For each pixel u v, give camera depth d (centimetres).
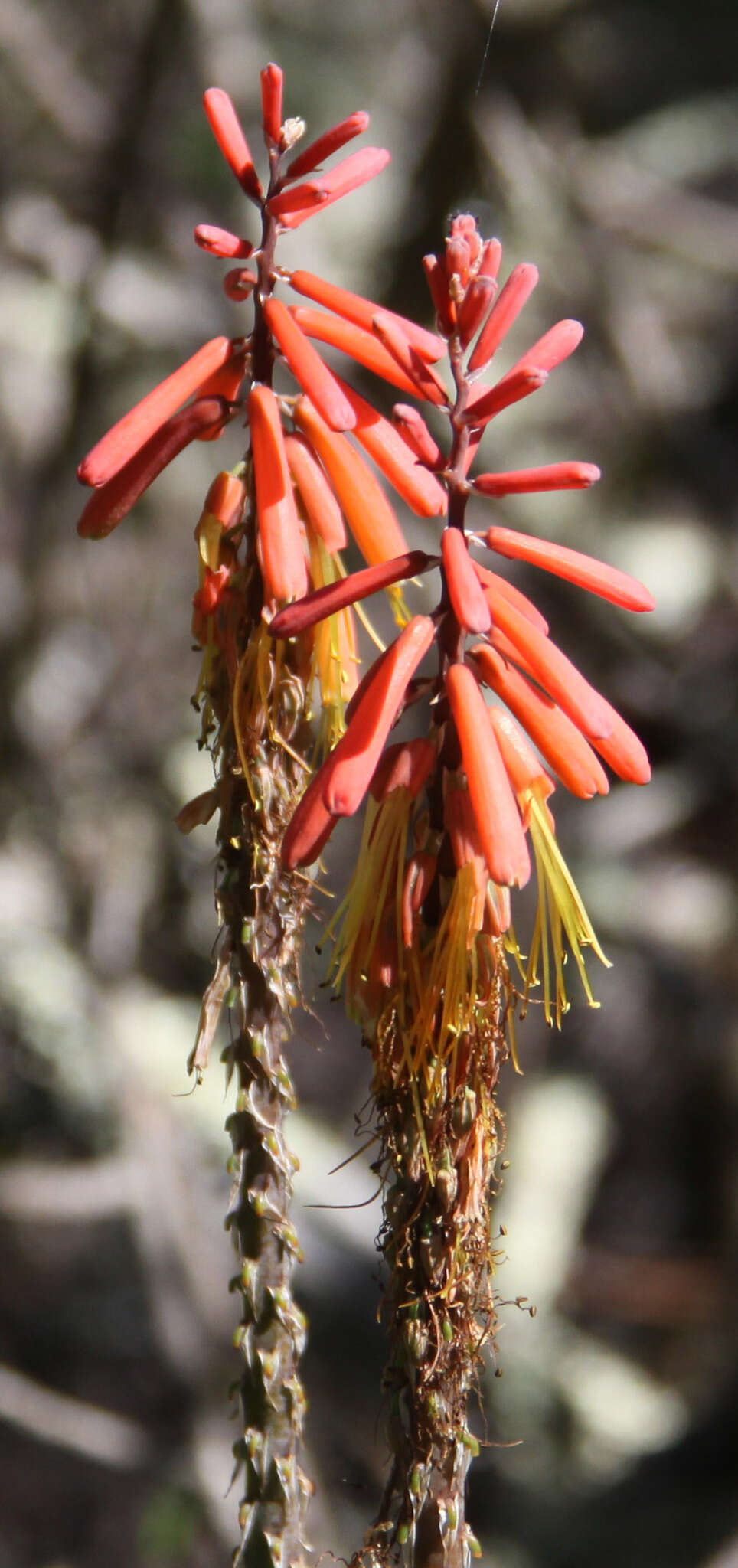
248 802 62
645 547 165
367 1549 61
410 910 60
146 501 157
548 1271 150
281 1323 63
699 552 166
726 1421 149
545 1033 170
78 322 142
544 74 148
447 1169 61
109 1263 170
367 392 127
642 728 172
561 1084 167
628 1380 156
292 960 63
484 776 58
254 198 61
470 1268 61
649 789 171
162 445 61
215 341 61
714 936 171
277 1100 63
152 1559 137
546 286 158
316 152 61
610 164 161
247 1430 63
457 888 60
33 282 163
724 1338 160
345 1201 134
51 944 136
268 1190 63
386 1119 61
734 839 172
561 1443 149
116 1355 158
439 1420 61
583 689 59
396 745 60
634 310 167
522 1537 142
